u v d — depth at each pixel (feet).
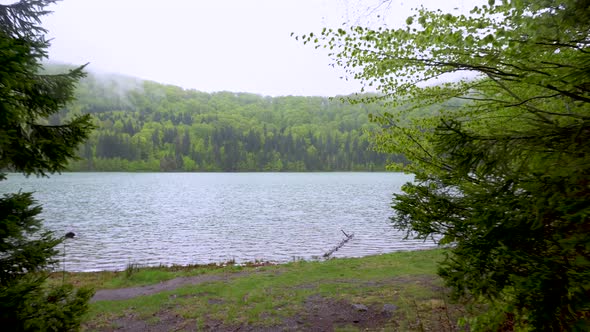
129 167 467.93
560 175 7.36
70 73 13.97
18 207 12.23
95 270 48.39
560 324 6.96
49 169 13.37
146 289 30.86
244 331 20.02
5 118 9.58
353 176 417.08
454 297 10.60
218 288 28.68
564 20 7.33
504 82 11.44
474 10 9.98
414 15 11.59
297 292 26.18
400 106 15.46
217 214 118.01
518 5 7.82
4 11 13.75
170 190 224.33
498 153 8.55
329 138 504.84
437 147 9.49
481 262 8.73
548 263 7.18
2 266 11.97
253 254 59.31
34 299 11.12
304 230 84.33
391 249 60.59
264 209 131.44
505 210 8.19
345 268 34.09
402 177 396.78
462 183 10.64
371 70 13.26
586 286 6.50
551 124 8.54
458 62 10.62
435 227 11.24
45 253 12.90
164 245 68.08
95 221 101.55
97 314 23.59
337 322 20.36
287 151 506.07
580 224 7.35
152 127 554.87
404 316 19.88
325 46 13.28
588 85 8.17
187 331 20.38
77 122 13.66
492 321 10.71
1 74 8.94
